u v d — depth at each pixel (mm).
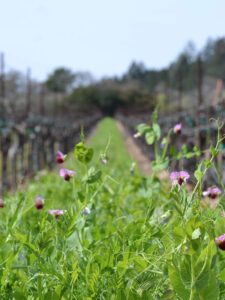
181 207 1976
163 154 3789
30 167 12633
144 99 71062
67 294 1901
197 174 2084
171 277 1705
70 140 22219
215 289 1637
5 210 4074
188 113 9320
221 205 2275
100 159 2914
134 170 4871
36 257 2160
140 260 2074
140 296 1864
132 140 33156
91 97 94188
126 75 132125
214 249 1646
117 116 86812
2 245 2307
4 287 2104
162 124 13680
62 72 99938
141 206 4527
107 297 1944
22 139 11352
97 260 2234
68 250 2479
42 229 2529
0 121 9820
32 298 1950
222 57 69000
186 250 1725
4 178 9523
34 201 3375
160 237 2404
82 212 2479
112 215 3783
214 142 7703
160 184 4324
